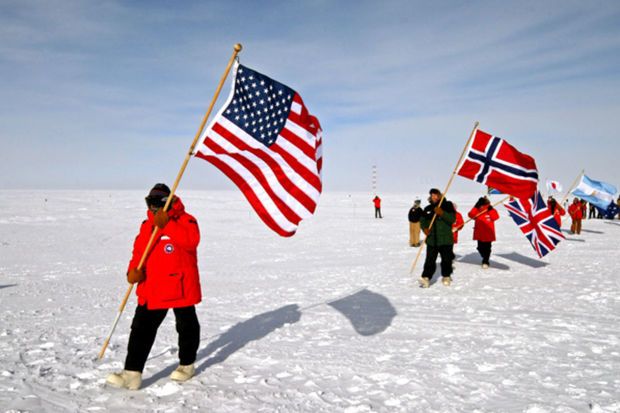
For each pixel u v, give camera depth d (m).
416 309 6.02
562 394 3.20
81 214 30.50
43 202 46.06
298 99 4.18
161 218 3.24
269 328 5.16
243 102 3.94
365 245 14.80
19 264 11.01
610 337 4.59
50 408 3.01
